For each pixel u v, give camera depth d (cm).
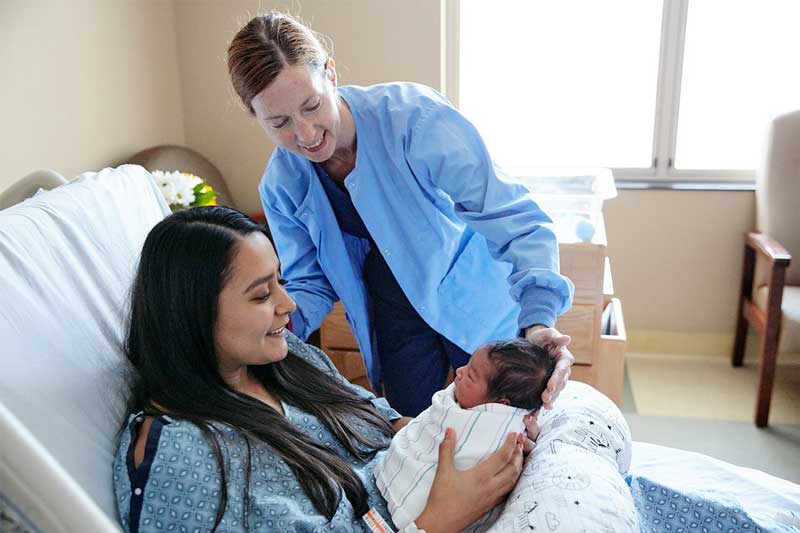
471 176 142
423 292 159
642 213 294
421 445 114
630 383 288
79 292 115
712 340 304
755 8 278
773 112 271
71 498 63
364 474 118
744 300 281
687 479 137
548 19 289
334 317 237
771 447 241
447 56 286
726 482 134
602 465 106
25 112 200
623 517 98
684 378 290
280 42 125
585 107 298
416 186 148
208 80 281
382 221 153
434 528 103
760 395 250
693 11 281
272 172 160
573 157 304
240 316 105
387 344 175
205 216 107
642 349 310
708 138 295
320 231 161
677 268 298
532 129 304
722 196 287
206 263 103
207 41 277
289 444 106
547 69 295
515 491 107
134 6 250
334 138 136
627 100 295
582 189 246
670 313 304
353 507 109
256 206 295
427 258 155
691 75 288
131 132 252
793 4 275
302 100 126
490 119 305
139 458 98
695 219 292
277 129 131
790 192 261
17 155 198
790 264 261
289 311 112
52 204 122
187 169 261
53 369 104
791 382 284
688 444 244
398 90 150
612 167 301
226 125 286
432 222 152
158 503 95
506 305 169
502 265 166
